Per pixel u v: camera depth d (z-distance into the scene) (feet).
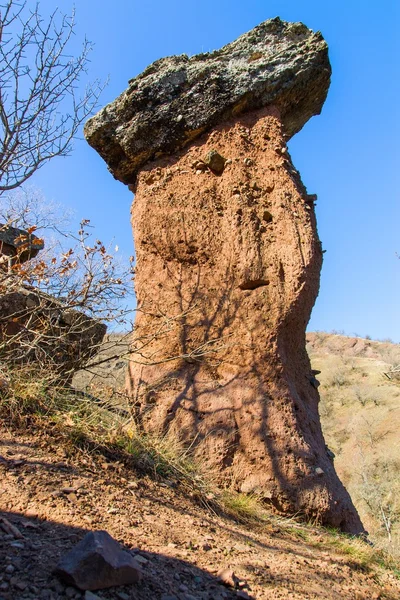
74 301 17.58
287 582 9.61
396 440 82.89
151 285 19.47
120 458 13.39
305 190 20.21
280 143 19.95
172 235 19.51
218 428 16.51
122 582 7.39
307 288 17.46
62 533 8.65
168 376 17.92
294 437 16.01
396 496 61.05
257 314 17.52
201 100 20.56
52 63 17.89
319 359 143.74
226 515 13.55
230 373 17.28
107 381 19.51
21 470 10.69
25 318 18.08
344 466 80.59
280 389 16.70
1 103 17.13
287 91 20.89
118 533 9.34
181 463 15.10
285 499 15.23
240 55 21.26
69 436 12.89
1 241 21.98
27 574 7.18
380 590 11.14
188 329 18.35
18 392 13.60
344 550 13.41
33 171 18.03
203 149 20.54
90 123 21.66
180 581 8.26
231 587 8.62
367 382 116.06
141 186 20.97
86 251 17.87
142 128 20.85
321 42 21.33
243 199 18.95
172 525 10.81
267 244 18.31
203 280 18.80
